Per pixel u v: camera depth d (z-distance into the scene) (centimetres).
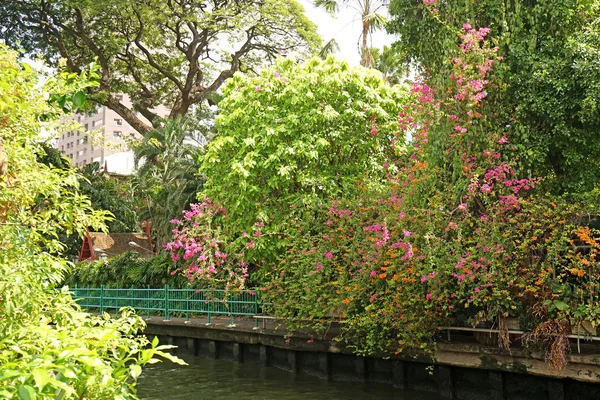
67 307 418
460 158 988
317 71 1402
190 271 1456
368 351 1033
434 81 1088
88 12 3203
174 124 2470
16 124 462
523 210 902
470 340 996
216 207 1452
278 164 1345
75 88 548
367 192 1160
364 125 1405
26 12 3197
